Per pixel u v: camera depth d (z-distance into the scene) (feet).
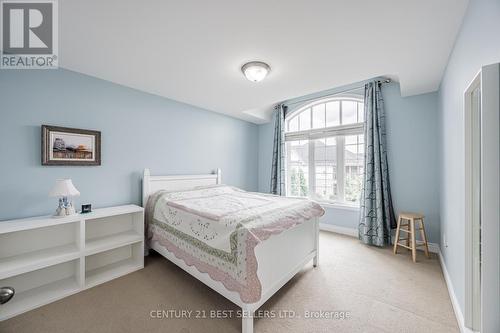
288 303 6.13
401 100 10.55
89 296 6.45
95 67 7.44
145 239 9.10
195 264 6.48
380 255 9.35
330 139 13.20
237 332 5.09
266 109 15.19
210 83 8.79
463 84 5.09
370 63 7.07
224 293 5.53
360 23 5.13
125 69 7.60
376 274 7.72
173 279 7.44
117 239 7.86
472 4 4.34
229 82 8.70
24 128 6.73
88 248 6.99
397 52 6.40
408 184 10.36
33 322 5.36
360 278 7.45
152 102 10.02
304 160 14.43
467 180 4.83
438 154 9.21
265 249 5.76
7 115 6.45
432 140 9.75
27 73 6.80
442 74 7.82
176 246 7.34
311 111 14.07
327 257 9.17
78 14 4.82
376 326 5.25
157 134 10.21
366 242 10.52
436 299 6.28
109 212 7.49
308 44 6.02
